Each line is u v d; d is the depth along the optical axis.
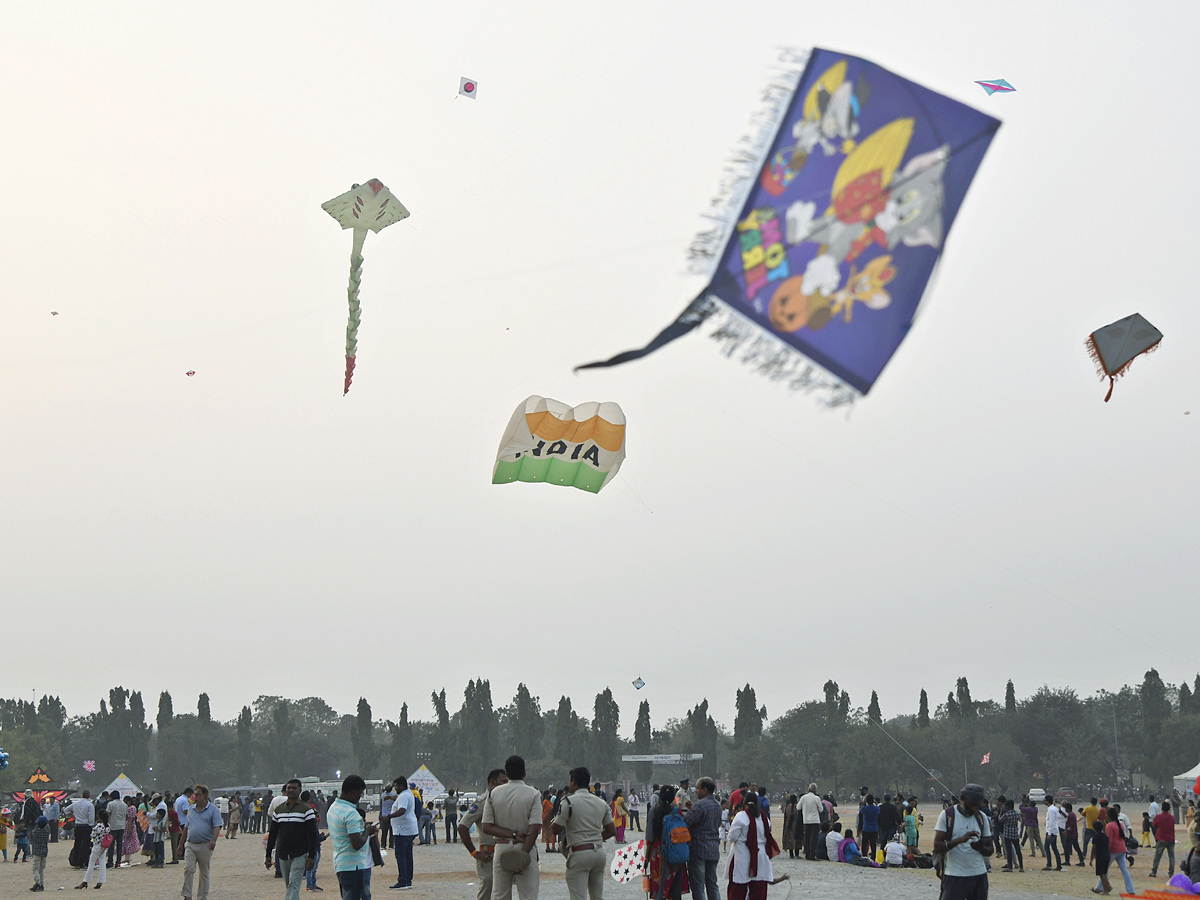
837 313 4.66
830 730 139.50
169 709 172.38
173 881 28.80
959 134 4.79
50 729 161.00
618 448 21.06
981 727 134.12
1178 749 120.75
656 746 167.25
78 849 34.31
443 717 152.25
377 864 30.72
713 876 17.94
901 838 35.59
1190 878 18.34
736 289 4.73
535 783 139.50
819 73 4.96
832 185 4.83
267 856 26.33
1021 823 39.66
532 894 13.79
